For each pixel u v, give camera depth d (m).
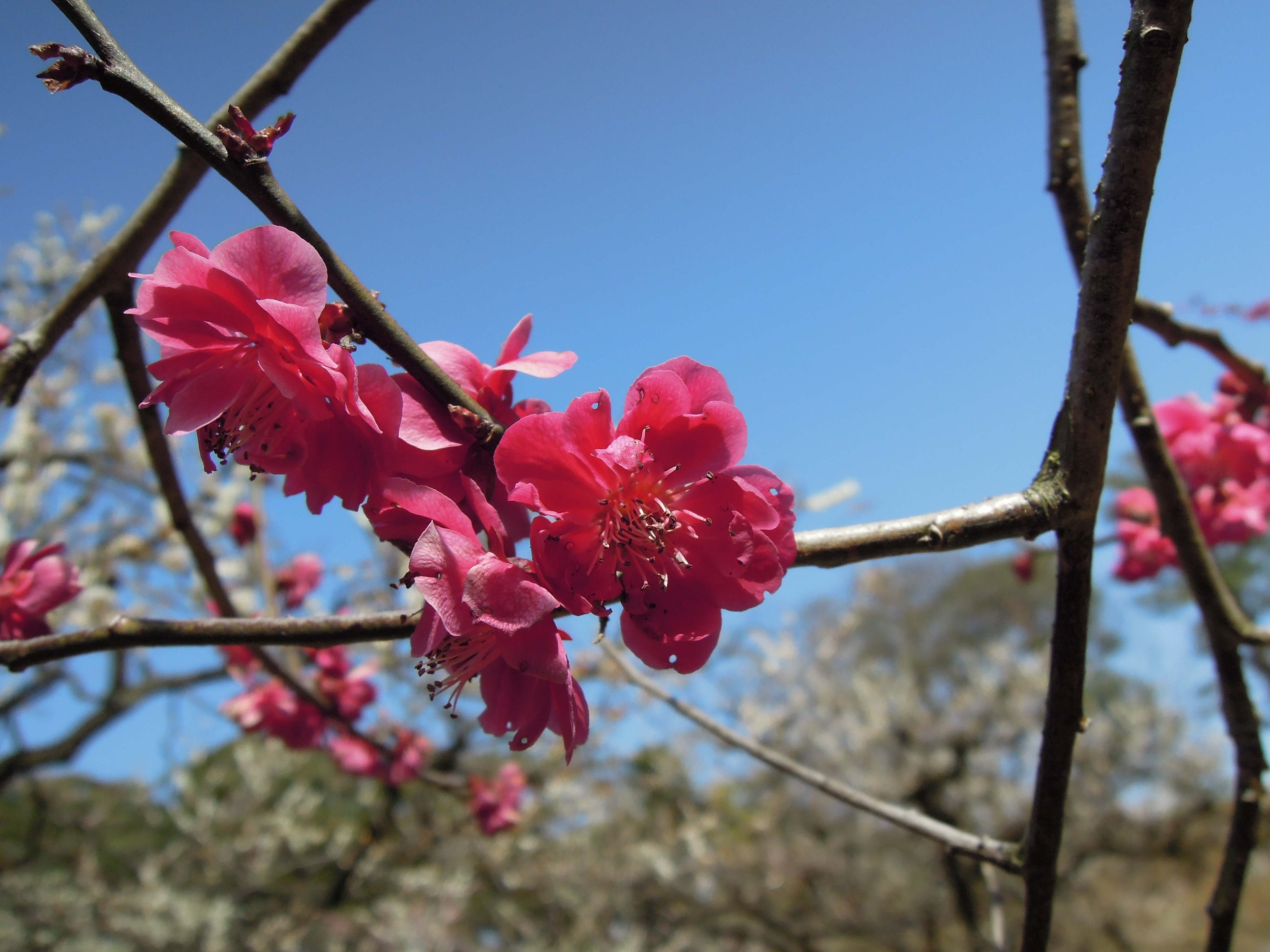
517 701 1.19
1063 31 1.83
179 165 1.70
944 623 15.49
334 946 8.56
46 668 5.18
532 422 1.07
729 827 12.43
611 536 1.07
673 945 10.38
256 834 9.60
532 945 9.70
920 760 12.23
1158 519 3.12
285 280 1.03
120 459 6.62
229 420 1.12
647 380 1.10
